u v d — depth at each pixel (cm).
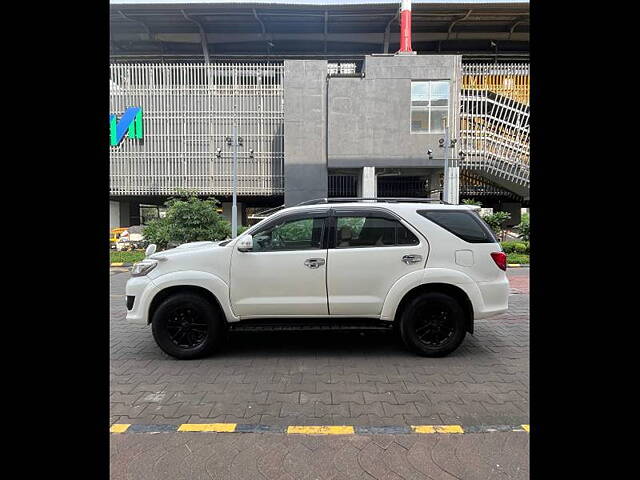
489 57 2891
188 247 516
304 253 470
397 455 284
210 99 2061
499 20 2686
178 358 475
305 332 580
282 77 2069
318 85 1927
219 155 2059
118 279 1166
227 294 468
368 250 471
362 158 1911
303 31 2800
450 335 478
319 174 1939
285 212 485
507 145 1922
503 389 394
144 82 2055
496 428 321
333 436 309
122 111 2056
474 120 1958
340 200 514
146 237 1530
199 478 260
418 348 477
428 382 410
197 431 316
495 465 273
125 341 552
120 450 290
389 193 2448
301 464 275
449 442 301
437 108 1905
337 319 479
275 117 2066
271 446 296
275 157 2070
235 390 391
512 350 511
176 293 480
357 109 1909
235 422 330
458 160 1900
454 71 1891
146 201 2555
